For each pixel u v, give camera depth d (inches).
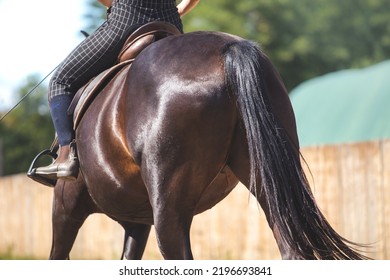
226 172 318.3
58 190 392.5
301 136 1169.4
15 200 1310.3
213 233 906.1
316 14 2635.3
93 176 337.7
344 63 2610.7
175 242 300.7
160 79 305.3
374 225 725.3
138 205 337.7
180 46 311.7
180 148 297.4
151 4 358.3
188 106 295.7
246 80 291.1
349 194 753.0
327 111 1165.7
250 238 850.1
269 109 293.4
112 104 328.8
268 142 288.4
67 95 363.9
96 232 1108.5
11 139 2335.1
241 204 863.1
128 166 321.7
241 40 307.7
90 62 359.9
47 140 2325.3
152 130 301.7
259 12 2501.2
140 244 414.6
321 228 292.7
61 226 398.0
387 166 711.7
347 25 2662.4
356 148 745.0
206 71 299.0
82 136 343.0
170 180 299.0
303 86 1321.4
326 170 777.6
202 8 2390.5
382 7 2714.1
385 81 1135.6
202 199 331.3
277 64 2516.0
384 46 2689.5
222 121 295.4
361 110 1114.7
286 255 290.8
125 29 355.3
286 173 290.7
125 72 336.5
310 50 2556.6
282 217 287.9
